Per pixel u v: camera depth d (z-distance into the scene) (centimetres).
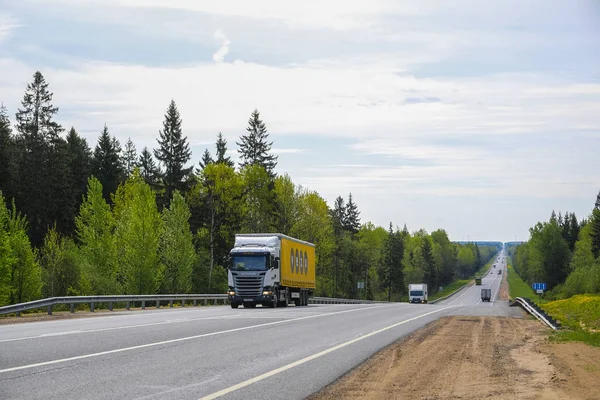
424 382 1124
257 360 1377
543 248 15812
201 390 993
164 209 7138
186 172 8506
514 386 1073
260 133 9869
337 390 1037
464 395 990
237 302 4128
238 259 4138
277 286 4266
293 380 1124
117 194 8706
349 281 13875
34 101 8306
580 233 18000
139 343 1638
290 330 2184
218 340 1767
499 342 1931
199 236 8225
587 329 2919
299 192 9231
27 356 1348
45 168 8256
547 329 2561
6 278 5294
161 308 4166
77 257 5875
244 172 8706
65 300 3256
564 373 1221
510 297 15950
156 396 938
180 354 1436
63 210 8412
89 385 1020
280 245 4297
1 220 5450
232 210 8150
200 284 7869
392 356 1520
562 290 11419
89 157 11588
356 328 2372
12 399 900
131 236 6222
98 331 1994
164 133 8531
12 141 8400
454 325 2667
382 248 17362
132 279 6156
